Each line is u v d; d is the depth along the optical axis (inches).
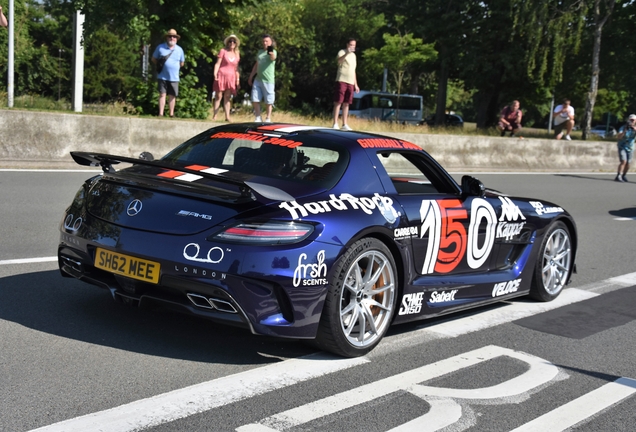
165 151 522.0
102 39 1931.6
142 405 128.6
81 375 140.7
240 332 174.6
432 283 188.1
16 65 1774.1
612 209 514.6
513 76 1572.3
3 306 180.1
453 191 203.5
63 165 463.5
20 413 121.5
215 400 133.8
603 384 160.9
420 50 1582.2
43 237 266.5
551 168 824.9
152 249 147.4
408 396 143.9
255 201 150.2
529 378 161.0
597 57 1162.6
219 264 142.9
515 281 222.1
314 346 169.5
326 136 182.5
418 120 1765.5
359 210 163.5
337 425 127.0
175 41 572.4
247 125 195.6
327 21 2111.2
